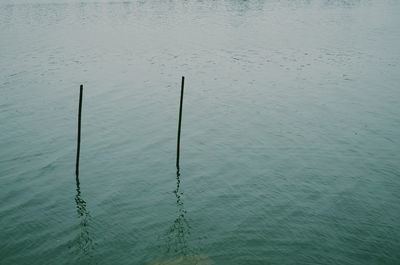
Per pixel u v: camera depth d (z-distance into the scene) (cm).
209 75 4544
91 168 2383
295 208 1955
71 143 2720
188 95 3812
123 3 12350
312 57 5309
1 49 5762
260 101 3616
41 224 1850
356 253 1630
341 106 3428
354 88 3934
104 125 3047
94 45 6169
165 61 5206
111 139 2795
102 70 4712
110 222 1881
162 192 2136
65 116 3225
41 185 2186
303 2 12356
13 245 1705
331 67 4775
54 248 1695
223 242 1733
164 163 2452
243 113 3309
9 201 2027
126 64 5025
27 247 1697
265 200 2033
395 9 9812
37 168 2367
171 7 11388
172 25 8300
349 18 8688
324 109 3362
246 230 1803
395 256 1606
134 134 2886
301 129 2939
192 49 5944
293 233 1769
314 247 1677
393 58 5062
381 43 5981
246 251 1672
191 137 2833
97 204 2025
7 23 8281
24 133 2872
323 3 11919
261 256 1639
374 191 2089
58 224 1856
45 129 2952
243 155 2539
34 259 1630
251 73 4616
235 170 2353
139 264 1616
